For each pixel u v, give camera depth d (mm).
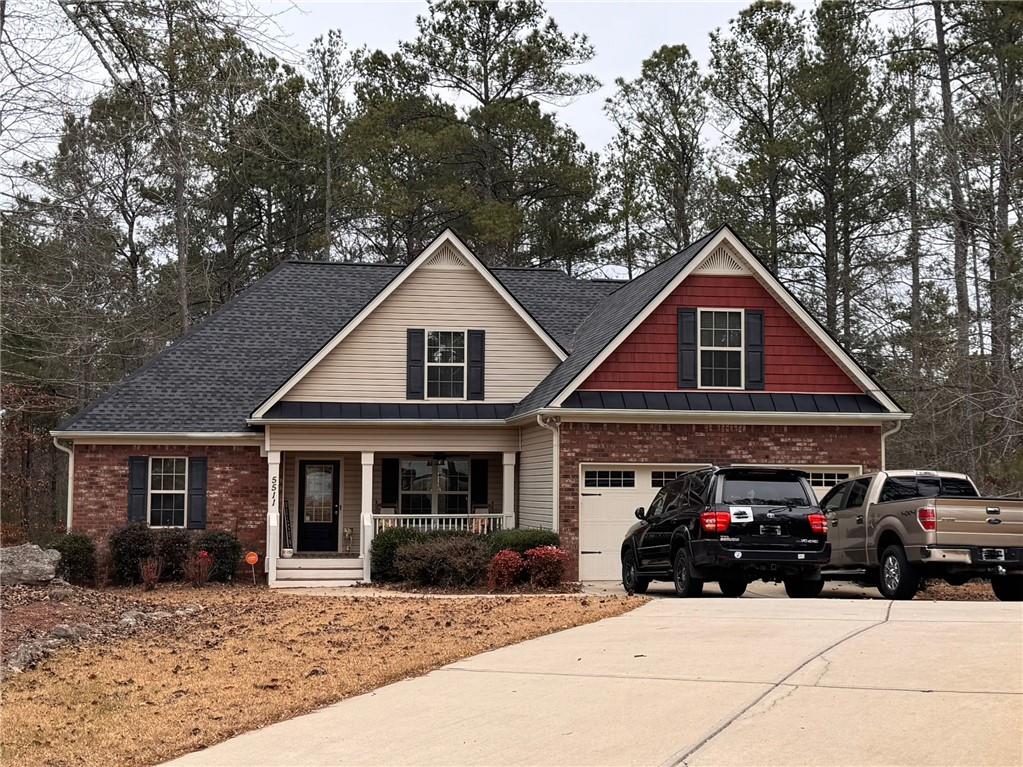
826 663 10469
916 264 38281
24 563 17406
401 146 41656
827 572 19547
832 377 24375
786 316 24406
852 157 38531
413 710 9570
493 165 43500
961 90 35125
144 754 8688
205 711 10000
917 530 17047
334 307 29547
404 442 25047
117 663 12586
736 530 17031
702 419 23484
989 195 30562
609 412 22906
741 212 41562
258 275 44656
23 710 10312
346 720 9367
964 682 9352
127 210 35312
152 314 37875
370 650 12773
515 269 32125
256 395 26344
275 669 11812
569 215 44281
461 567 21469
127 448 25156
